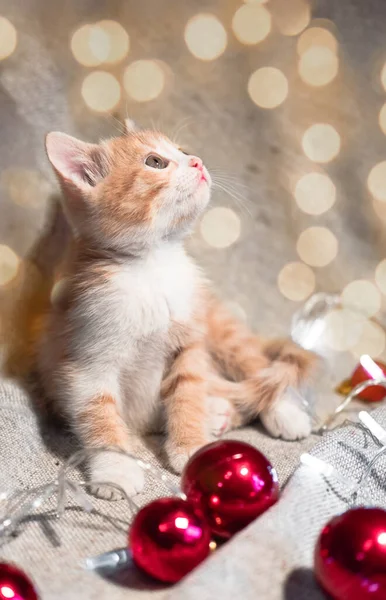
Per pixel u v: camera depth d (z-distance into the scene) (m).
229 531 0.44
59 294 0.56
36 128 0.62
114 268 0.53
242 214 0.70
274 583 0.40
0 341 0.60
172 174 0.53
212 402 0.56
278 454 0.53
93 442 0.52
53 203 0.61
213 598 0.38
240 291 0.70
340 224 0.70
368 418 0.49
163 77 0.69
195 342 0.55
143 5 0.68
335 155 0.70
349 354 0.65
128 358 0.54
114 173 0.53
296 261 0.71
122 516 0.46
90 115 0.67
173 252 0.55
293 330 0.63
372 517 0.39
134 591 0.41
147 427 0.57
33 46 0.63
